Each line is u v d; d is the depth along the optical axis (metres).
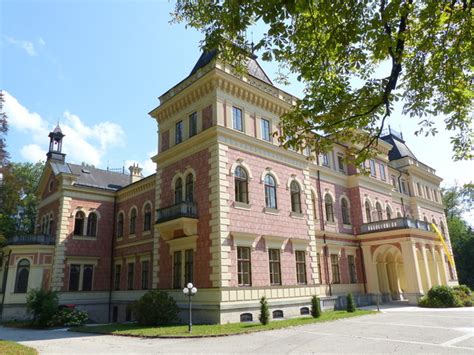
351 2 7.34
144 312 19.23
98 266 31.58
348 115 8.89
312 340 13.30
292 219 24.11
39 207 36.03
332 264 28.94
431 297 26.22
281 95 25.77
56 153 35.25
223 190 20.47
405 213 40.50
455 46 8.31
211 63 22.23
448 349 11.09
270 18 7.09
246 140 22.58
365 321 18.45
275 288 21.27
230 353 11.39
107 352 12.27
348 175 33.72
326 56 8.55
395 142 45.44
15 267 28.95
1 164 29.80
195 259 20.55
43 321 22.77
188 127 23.72
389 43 7.65
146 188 30.70
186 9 9.16
